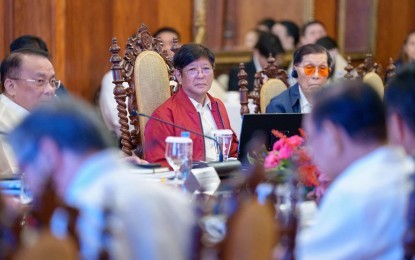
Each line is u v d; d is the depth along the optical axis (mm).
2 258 3281
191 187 5465
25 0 11023
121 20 12172
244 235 3660
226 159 6648
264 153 5551
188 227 3639
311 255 3709
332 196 3746
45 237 3104
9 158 6477
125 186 3510
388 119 4223
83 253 3271
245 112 8492
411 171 3936
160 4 12859
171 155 5562
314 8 15258
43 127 3455
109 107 10492
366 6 16109
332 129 3818
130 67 7793
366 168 3758
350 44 15961
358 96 3814
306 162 4930
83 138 3459
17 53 6727
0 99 6738
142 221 3504
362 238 3650
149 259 3508
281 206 4000
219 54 14156
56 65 11258
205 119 7496
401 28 16812
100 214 3336
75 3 11461
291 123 6520
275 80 8820
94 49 11766
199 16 13547
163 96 7875
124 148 7621
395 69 10125
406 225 3857
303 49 8250
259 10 14719
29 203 4867
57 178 3475
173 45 8133
